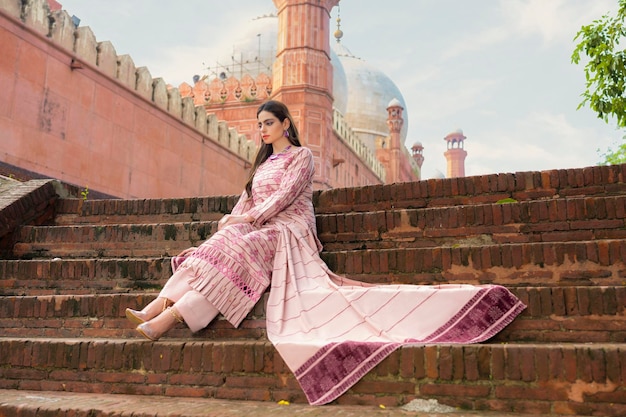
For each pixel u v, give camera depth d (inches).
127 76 360.8
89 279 126.0
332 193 143.1
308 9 565.6
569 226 117.6
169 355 90.4
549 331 89.4
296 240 110.0
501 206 121.9
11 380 97.2
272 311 97.5
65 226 145.2
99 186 331.0
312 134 547.5
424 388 78.2
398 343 82.2
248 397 85.5
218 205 150.6
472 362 77.1
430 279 107.7
